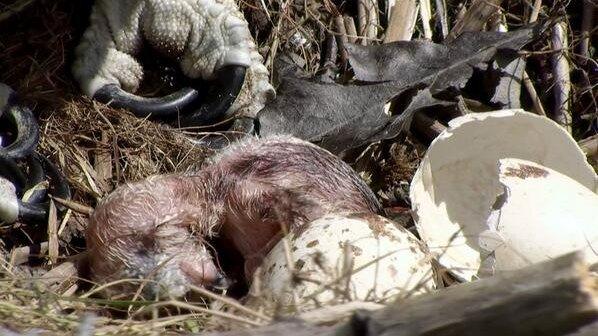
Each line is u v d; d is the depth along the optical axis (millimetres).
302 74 6789
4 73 6645
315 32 7090
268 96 6613
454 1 7207
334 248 4488
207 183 5508
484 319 2557
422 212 5156
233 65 6465
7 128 6277
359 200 5551
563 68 6770
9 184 5816
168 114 6465
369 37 7000
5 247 5797
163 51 6621
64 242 5840
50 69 6645
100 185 6156
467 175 5438
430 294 2730
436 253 4812
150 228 5289
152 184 5426
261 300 4051
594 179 5293
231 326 3775
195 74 6578
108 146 6289
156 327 3963
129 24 6547
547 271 2486
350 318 2816
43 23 6820
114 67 6551
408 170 6297
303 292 4273
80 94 6527
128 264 5230
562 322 2467
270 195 5406
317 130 6281
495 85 6641
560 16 6820
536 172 5035
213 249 5434
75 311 4570
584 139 6504
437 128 6391
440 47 6547
